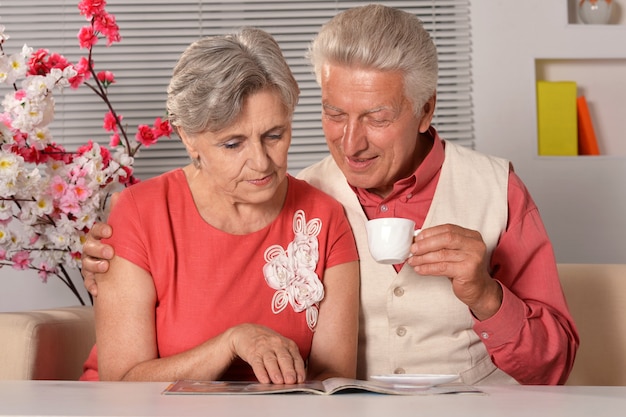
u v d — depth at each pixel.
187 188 1.65
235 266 1.60
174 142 3.20
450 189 1.78
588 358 2.08
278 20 3.27
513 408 0.94
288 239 1.66
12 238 2.35
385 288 1.73
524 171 3.18
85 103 3.21
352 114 1.60
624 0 3.37
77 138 3.19
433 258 1.48
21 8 3.22
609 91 3.35
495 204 1.77
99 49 3.22
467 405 0.97
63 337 1.82
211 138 1.47
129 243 1.57
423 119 1.73
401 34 1.58
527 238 1.77
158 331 1.58
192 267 1.59
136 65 3.22
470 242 1.49
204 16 3.25
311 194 1.72
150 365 1.46
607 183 3.17
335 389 1.08
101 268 1.56
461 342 1.73
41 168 3.10
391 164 1.65
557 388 1.21
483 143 3.21
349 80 1.58
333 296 1.67
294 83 1.48
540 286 1.75
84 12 2.40
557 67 3.35
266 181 1.51
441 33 3.22
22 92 2.23
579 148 3.26
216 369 1.40
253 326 1.40
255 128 1.45
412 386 1.17
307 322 1.64
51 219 2.35
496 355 1.64
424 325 1.73
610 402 1.00
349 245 1.71
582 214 3.15
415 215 1.78
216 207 1.63
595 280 2.11
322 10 3.30
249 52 1.45
